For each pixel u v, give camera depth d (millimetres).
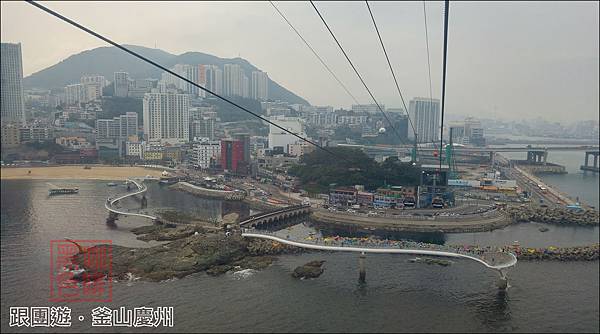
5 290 104438
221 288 108562
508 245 148250
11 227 168500
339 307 98875
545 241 155875
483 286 110562
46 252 134250
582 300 102750
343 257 133375
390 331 88562
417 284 111938
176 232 156500
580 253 132750
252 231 143000
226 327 89250
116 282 111125
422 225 174000
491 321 92812
